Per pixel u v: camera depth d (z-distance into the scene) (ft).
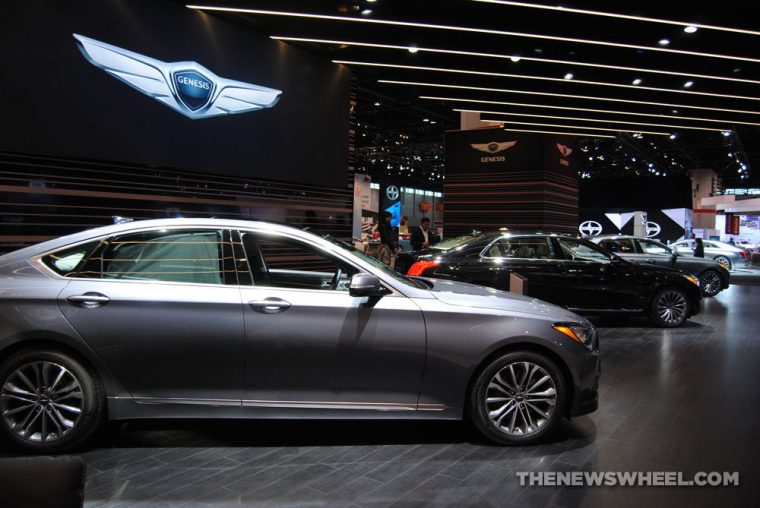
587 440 11.78
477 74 39.29
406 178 138.92
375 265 11.93
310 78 34.60
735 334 24.66
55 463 4.49
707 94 40.14
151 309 10.39
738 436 12.13
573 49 34.06
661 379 16.93
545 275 24.23
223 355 10.48
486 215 58.75
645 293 25.48
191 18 27.78
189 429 12.00
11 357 10.09
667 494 9.34
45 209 22.89
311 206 35.45
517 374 11.30
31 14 22.06
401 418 10.90
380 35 32.63
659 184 99.14
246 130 30.76
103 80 24.40
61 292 10.26
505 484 9.61
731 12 28.27
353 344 10.68
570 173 61.26
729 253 60.44
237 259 11.05
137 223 11.20
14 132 21.65
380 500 8.95
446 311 10.96
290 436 11.71
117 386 10.34
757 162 102.12
